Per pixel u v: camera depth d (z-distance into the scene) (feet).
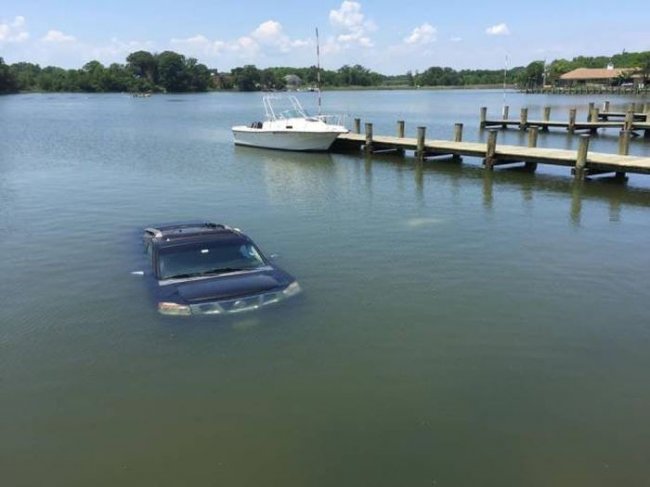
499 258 42.88
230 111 285.02
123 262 41.75
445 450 20.66
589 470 19.63
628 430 21.80
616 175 77.97
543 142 133.28
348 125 184.24
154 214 58.49
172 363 26.91
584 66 558.56
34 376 26.20
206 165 97.19
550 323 31.35
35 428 22.36
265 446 20.98
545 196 68.18
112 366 26.86
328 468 19.77
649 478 19.25
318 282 37.52
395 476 19.34
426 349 28.32
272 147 118.73
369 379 25.49
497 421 22.38
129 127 185.68
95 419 22.85
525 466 19.83
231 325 29.76
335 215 57.57
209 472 19.67
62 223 54.65
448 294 35.58
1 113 276.82
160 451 20.85
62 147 125.08
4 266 41.73
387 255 43.60
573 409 23.17
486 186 75.61
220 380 25.44
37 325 31.42
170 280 32.60
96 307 33.45
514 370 26.32
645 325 31.01
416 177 84.12
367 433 21.66
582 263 41.65
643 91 371.56
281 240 47.91
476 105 311.06
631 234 50.03
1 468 20.08
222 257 34.40
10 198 67.46
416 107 299.38
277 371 26.13
